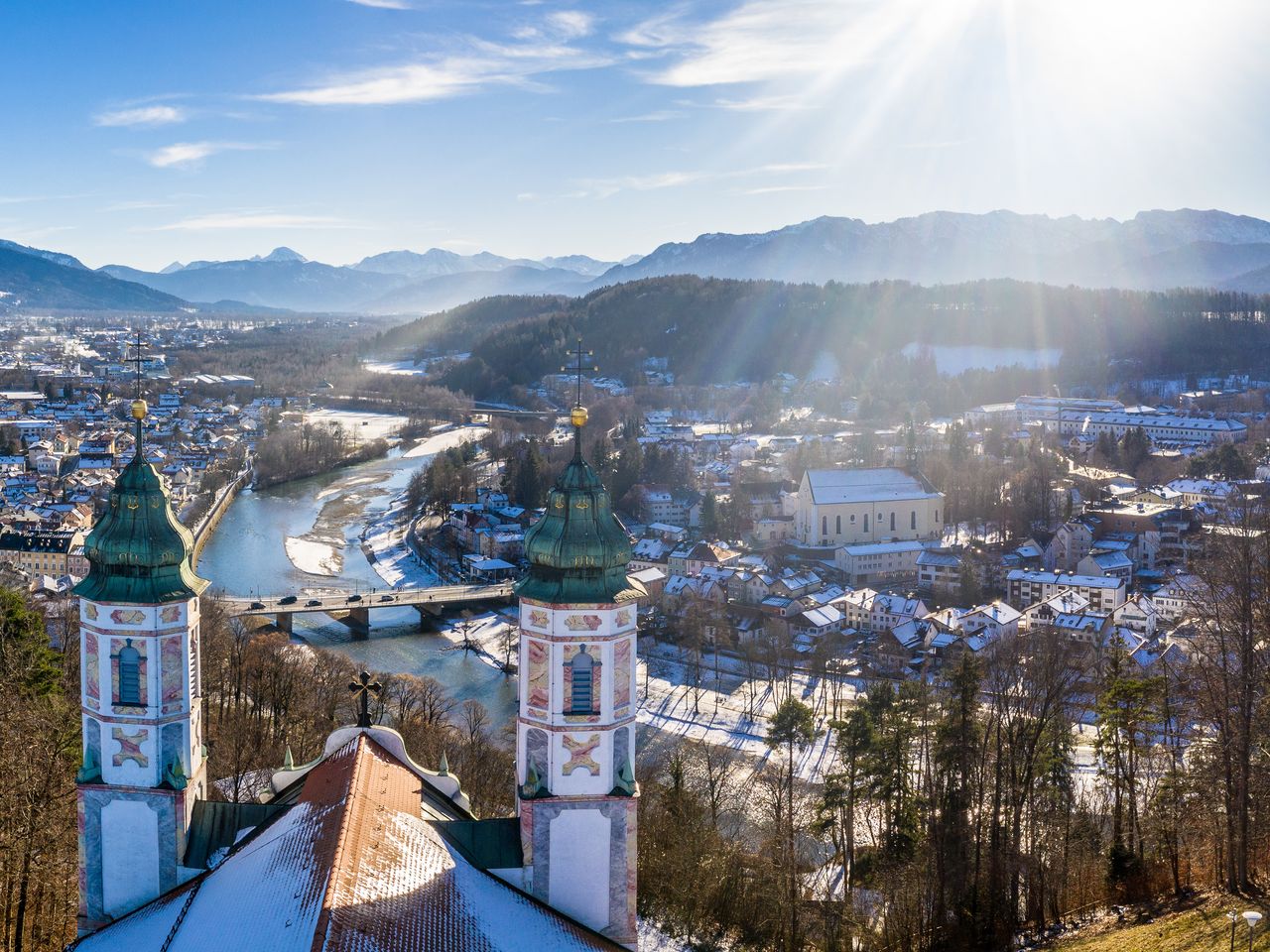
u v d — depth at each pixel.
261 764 140.38
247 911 57.69
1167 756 131.12
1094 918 101.81
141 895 70.06
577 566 67.75
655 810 127.06
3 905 90.38
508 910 64.50
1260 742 102.62
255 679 174.50
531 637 68.62
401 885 58.22
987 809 126.00
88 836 69.75
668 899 112.25
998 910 104.50
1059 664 159.38
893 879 113.62
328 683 185.50
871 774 127.69
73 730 105.75
